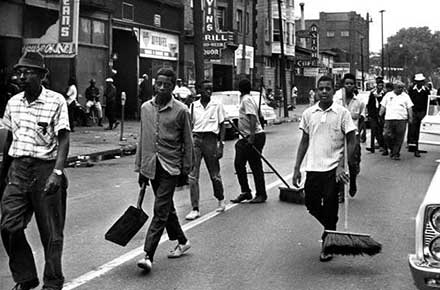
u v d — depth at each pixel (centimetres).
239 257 726
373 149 1877
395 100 1669
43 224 559
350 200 1101
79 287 611
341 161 708
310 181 714
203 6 3484
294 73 6269
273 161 1666
